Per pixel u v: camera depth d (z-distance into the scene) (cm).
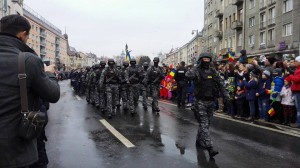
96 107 1467
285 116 941
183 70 1427
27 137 254
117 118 1109
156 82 1243
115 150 663
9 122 252
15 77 255
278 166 553
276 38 3406
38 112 262
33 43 8250
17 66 256
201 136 642
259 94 1001
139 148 679
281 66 1003
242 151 650
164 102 1678
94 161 587
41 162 452
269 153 634
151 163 573
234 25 4375
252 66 1046
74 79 2812
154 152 647
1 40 264
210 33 6166
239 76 1073
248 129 877
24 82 256
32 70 260
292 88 897
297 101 891
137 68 1347
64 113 1258
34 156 267
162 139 766
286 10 3222
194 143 725
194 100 654
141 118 1105
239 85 1075
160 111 1297
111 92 1144
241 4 4341
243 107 1098
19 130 252
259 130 862
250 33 4041
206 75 643
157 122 1014
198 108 640
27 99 259
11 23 272
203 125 633
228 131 850
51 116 1173
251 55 3884
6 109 252
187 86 1443
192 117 1121
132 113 1188
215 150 654
